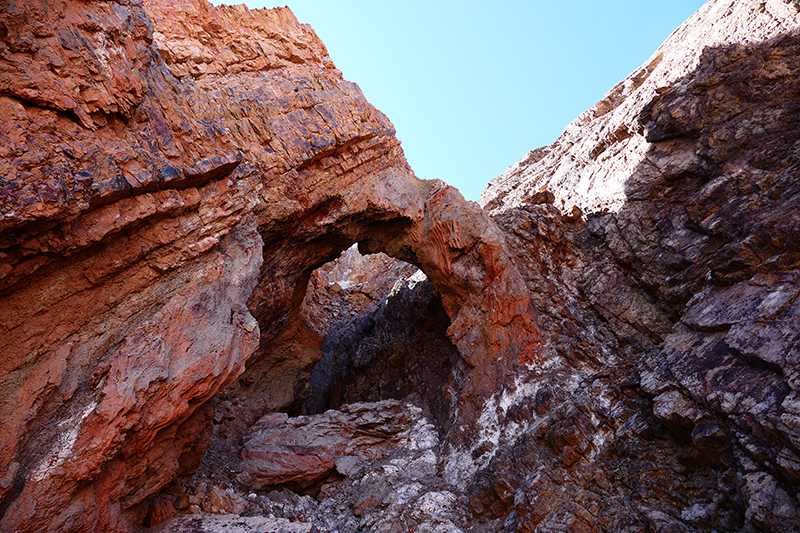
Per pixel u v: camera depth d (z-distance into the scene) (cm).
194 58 1005
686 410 760
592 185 1386
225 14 1139
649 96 1277
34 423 557
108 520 636
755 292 801
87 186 552
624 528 758
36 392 555
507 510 923
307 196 1116
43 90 538
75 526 579
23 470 539
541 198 1541
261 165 1002
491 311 1248
